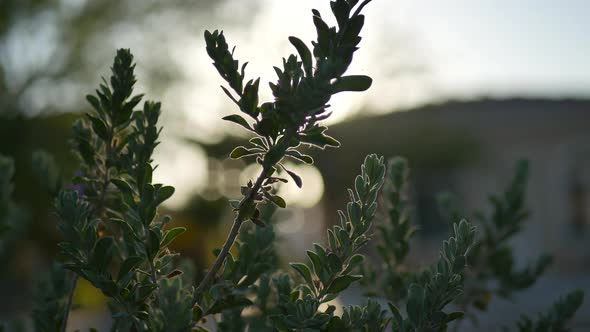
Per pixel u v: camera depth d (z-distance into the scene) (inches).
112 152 52.6
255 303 58.7
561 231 605.0
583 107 609.6
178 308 46.0
